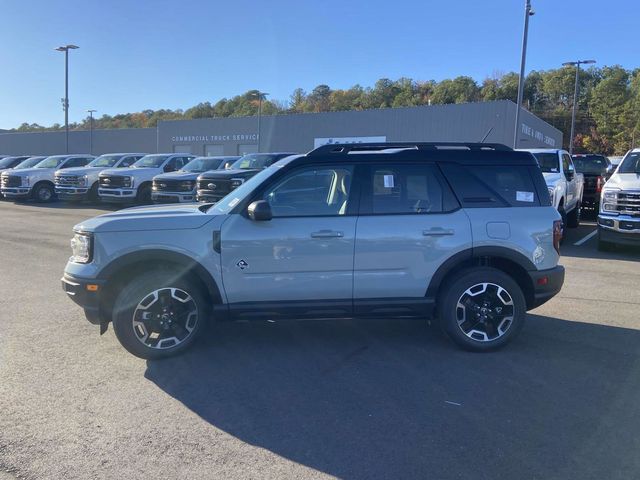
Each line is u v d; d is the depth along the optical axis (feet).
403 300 16.22
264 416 12.51
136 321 15.66
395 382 14.42
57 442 11.35
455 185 16.51
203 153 174.91
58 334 18.30
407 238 15.96
